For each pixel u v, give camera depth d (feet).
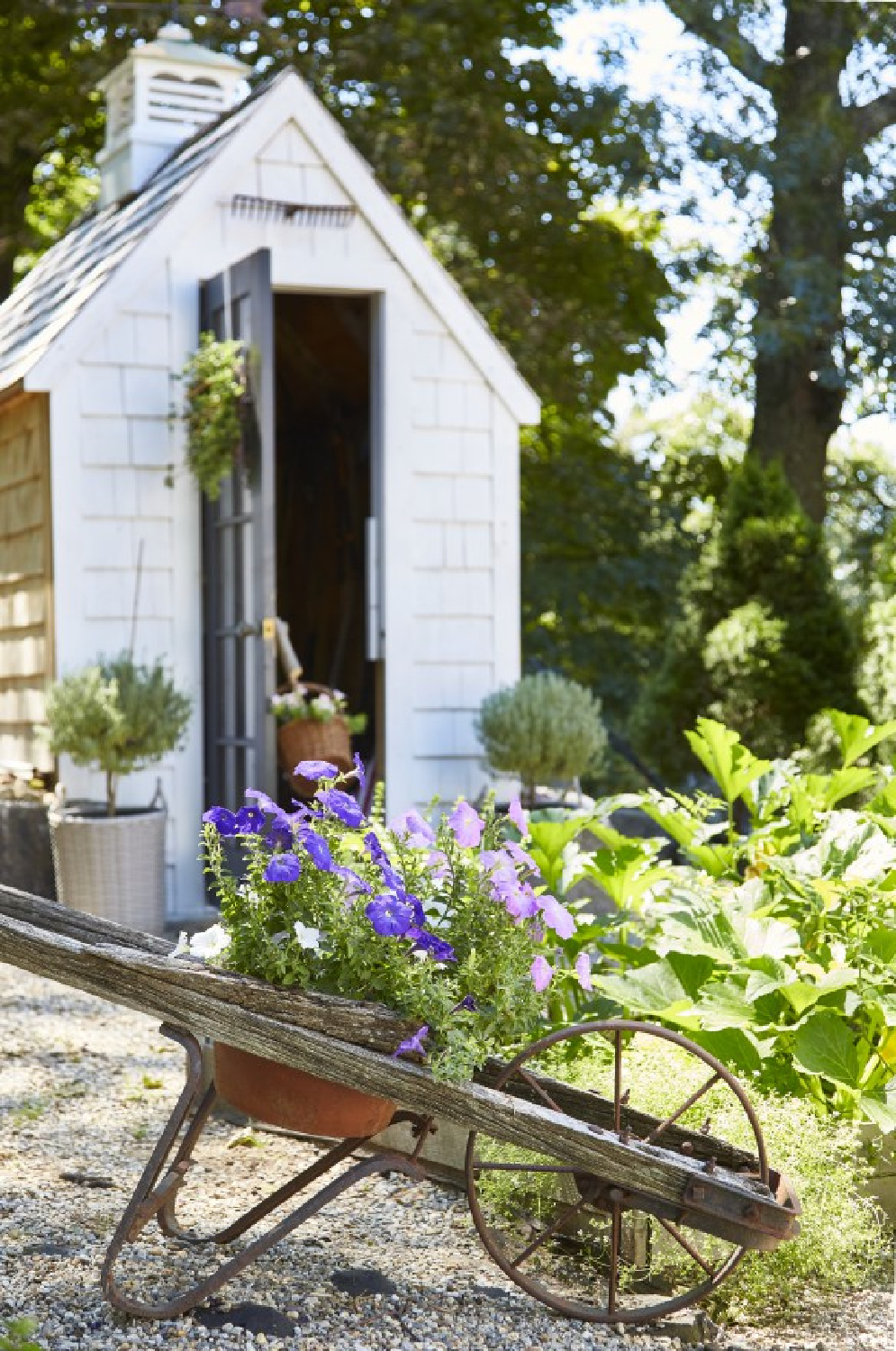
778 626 39.91
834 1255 11.36
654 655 60.95
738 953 13.67
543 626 62.08
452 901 10.85
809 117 53.52
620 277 57.26
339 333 35.19
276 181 29.01
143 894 25.55
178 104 34.32
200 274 28.43
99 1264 11.24
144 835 25.57
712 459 63.52
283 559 40.96
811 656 40.50
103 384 27.76
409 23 51.90
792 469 54.85
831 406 55.42
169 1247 11.69
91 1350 9.73
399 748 29.60
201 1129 11.05
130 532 27.99
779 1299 11.44
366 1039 10.18
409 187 52.39
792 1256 11.28
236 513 27.27
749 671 39.75
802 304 51.75
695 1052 10.68
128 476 27.94
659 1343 10.53
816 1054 12.73
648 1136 11.04
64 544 27.53
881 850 14.75
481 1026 10.49
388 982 10.40
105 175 35.86
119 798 27.71
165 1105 16.20
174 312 28.25
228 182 28.60
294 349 36.55
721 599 41.98
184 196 28.27
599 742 28.45
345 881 10.55
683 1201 10.27
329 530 39.42
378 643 29.58
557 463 59.21
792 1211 10.28
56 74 54.29
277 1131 15.26
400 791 29.58
